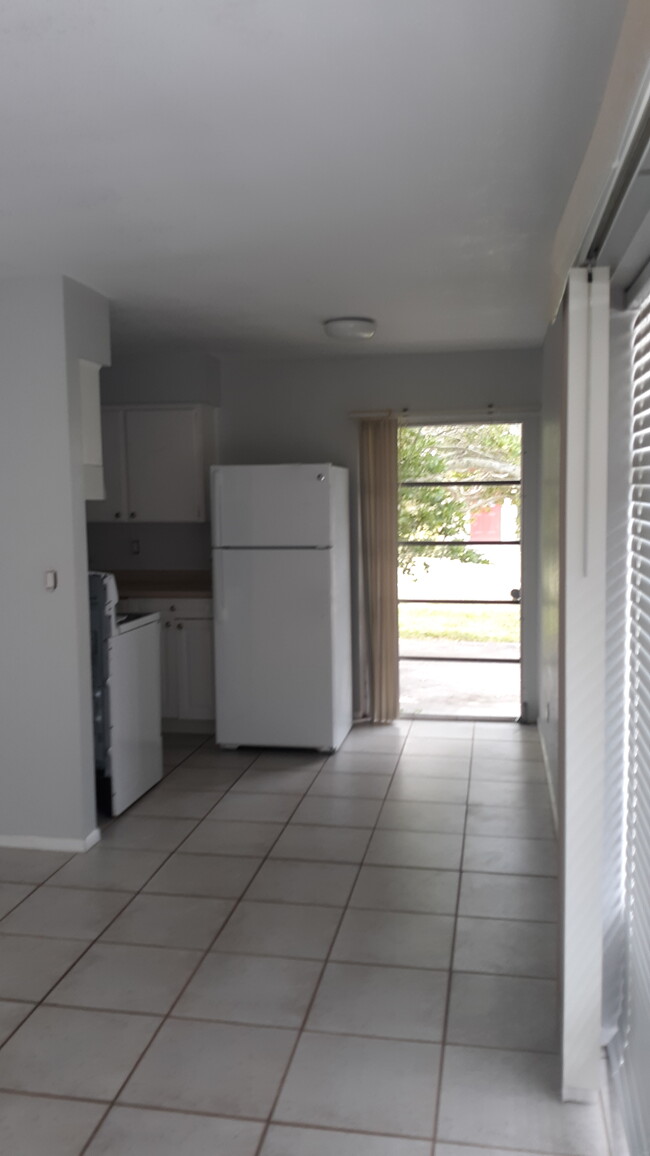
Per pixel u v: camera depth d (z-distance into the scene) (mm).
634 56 1178
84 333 3822
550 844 3896
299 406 5832
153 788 4703
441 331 4926
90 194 2652
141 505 5699
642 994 2021
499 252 3344
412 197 2719
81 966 2979
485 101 2043
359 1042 2559
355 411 5715
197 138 2242
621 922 2402
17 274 3602
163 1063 2475
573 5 1620
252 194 2672
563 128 2197
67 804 3887
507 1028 2619
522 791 4559
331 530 5109
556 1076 2408
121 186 2586
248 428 5902
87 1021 2674
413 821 4188
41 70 1863
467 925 3213
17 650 3846
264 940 3133
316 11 1639
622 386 2275
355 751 5312
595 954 2268
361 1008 2725
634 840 2221
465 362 5609
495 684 7086
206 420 5719
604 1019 2441
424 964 2963
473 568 7121
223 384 5906
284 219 2918
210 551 5988
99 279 3693
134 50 1782
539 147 2320
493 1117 2250
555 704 4137
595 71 1892
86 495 3908
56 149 2301
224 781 4805
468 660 7535
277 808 4391
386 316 4512
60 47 1767
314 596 5137
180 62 1839
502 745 5379
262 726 5273
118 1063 2479
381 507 5730
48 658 3818
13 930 3225
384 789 4633
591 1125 2221
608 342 2186
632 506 2270
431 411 5629
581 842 2250
